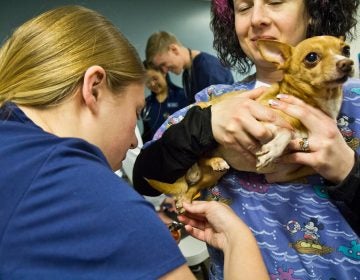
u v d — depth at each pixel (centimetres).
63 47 73
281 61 103
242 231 87
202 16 518
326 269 93
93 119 75
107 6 440
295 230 96
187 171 108
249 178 103
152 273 55
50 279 55
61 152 61
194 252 206
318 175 95
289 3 103
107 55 77
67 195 57
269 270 97
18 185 58
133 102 84
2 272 56
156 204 184
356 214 91
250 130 89
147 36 479
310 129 90
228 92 120
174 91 336
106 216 56
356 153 90
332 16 108
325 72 94
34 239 56
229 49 131
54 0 212
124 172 205
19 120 68
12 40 77
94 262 55
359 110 99
